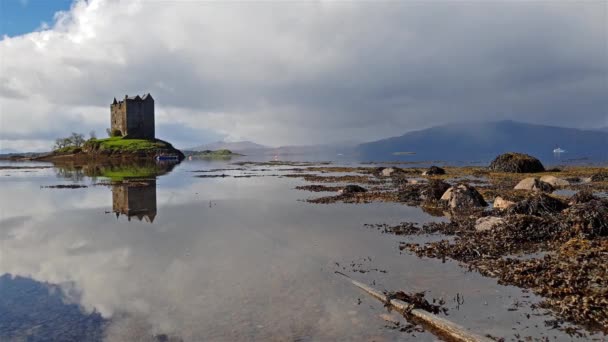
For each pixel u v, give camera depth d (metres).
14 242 14.24
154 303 8.45
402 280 9.80
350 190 29.27
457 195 22.27
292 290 9.16
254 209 22.08
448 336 6.90
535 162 47.97
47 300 8.67
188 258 11.97
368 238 14.53
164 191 32.47
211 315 7.82
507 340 6.77
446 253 12.10
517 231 13.81
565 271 9.82
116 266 11.22
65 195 29.78
